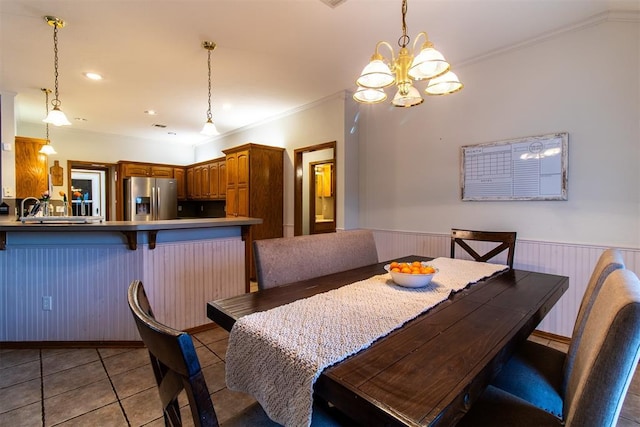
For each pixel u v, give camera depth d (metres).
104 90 3.92
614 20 2.37
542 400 1.25
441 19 2.45
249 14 2.39
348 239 2.38
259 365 1.05
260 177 4.70
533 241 2.77
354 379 0.82
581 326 1.21
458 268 2.10
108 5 2.28
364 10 2.34
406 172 3.66
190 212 7.21
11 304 2.53
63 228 2.33
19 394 1.93
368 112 4.04
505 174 2.90
